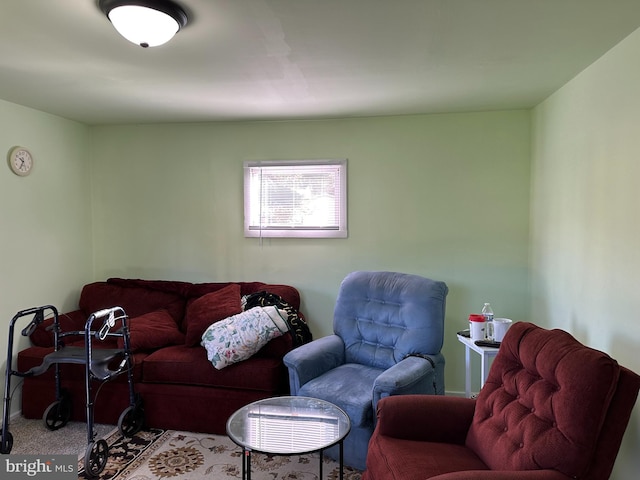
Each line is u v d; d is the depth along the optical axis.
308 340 3.31
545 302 3.19
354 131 3.72
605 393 1.54
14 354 3.27
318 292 3.82
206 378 2.96
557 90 2.95
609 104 2.26
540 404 1.73
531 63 2.45
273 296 3.49
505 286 3.57
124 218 4.04
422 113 3.59
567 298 2.79
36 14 1.82
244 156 3.88
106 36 2.04
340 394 2.57
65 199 3.76
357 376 2.84
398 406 2.07
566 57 2.35
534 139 3.42
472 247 3.60
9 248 3.22
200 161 3.94
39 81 2.73
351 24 1.94
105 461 2.55
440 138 3.61
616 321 2.18
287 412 2.32
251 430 2.11
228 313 3.27
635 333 2.01
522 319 3.56
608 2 1.75
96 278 4.08
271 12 1.81
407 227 3.68
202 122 3.91
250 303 3.45
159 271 4.02
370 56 2.32
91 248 4.06
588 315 2.49
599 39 2.12
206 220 3.96
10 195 3.23
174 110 3.47
